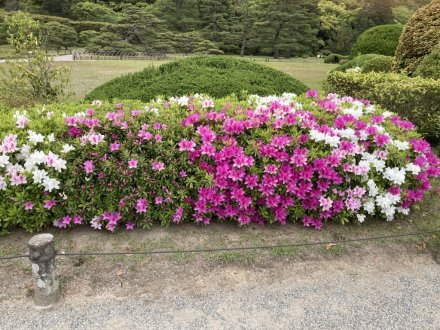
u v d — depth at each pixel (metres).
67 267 2.61
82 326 2.16
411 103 5.02
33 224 2.93
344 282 2.59
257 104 3.63
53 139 2.93
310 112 3.37
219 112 3.31
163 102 3.64
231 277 2.59
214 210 3.05
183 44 29.48
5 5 31.67
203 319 2.24
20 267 2.60
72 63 17.53
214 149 2.91
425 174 3.24
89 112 3.15
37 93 6.18
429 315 2.33
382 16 32.44
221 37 31.41
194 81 4.91
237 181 2.97
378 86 5.23
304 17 30.38
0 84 6.38
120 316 2.24
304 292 2.48
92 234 2.99
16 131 3.05
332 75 6.20
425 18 6.68
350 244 2.99
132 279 2.53
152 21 29.19
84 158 2.89
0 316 2.21
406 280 2.64
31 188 2.80
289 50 30.53
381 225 3.28
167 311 2.29
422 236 3.13
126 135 3.00
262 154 2.99
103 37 26.95
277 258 2.79
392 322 2.27
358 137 3.22
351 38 32.78
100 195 2.92
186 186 2.98
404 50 6.94
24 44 6.15
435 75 5.73
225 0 32.88
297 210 3.10
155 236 2.98
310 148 3.10
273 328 2.19
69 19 32.75
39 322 2.18
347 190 3.06
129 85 5.16
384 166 3.14
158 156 2.94
